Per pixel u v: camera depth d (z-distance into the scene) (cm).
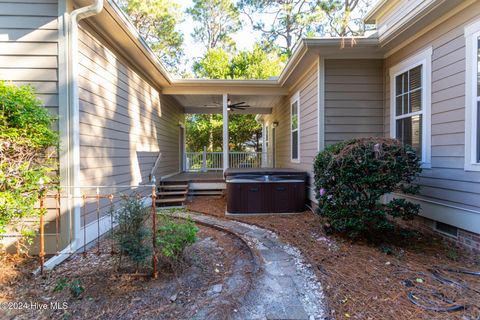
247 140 1805
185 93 764
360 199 360
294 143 728
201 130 1706
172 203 649
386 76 499
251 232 427
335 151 386
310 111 573
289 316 205
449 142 359
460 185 342
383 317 203
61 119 336
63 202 338
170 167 884
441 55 369
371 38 452
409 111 439
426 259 313
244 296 235
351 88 505
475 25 318
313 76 550
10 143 285
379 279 263
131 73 541
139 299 233
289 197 564
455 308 214
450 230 367
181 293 244
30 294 242
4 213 276
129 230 264
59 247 337
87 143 376
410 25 389
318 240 381
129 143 530
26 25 336
